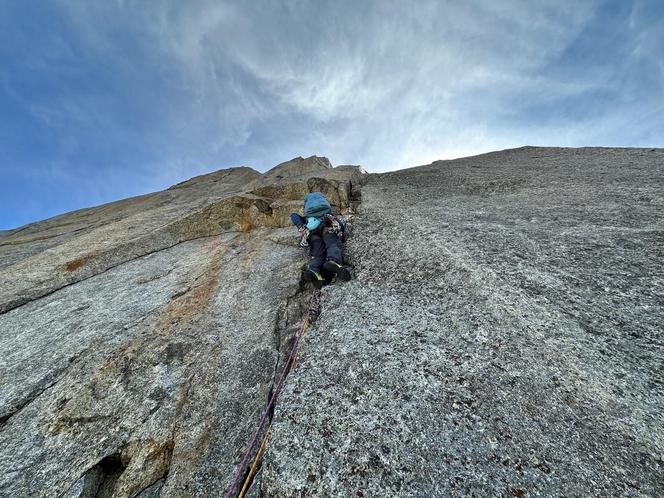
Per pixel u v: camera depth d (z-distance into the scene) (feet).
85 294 19.26
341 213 27.81
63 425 10.96
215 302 16.74
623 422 6.95
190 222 26.48
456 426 7.52
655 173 22.65
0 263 27.94
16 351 14.65
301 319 14.67
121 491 9.34
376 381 9.02
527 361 8.71
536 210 19.29
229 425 10.49
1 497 9.16
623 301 10.27
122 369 12.89
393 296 12.94
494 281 12.03
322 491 6.78
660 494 5.79
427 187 29.58
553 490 6.11
